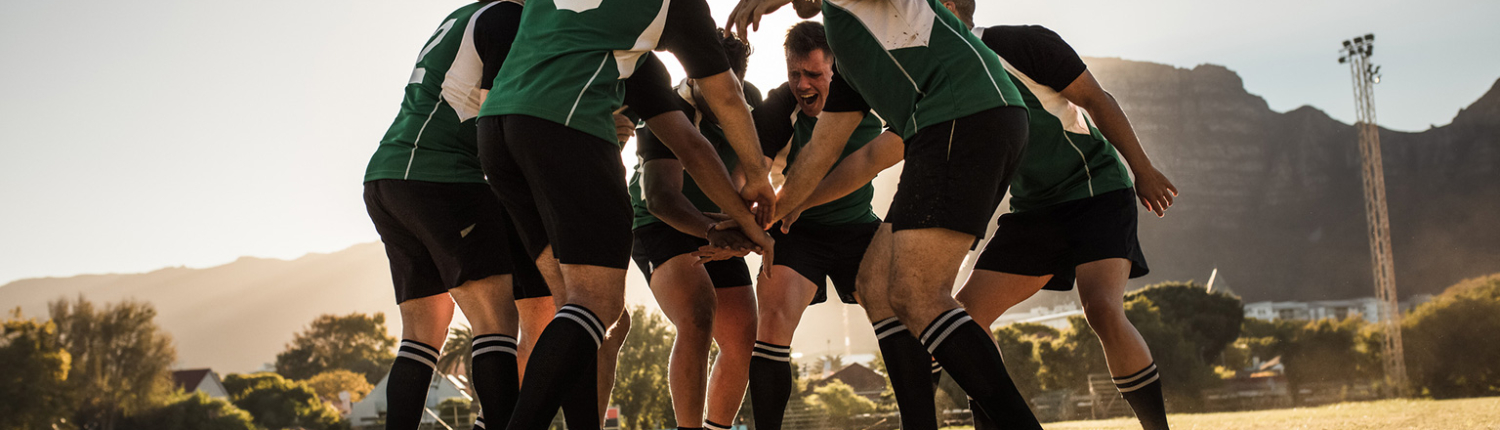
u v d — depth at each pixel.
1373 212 36.28
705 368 2.76
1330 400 37.78
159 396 53.81
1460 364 39.81
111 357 52.53
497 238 2.19
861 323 82.44
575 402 1.96
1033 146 2.55
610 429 14.89
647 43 1.94
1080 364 31.42
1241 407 37.50
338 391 85.75
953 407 16.33
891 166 2.49
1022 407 1.71
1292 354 47.78
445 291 2.36
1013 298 2.68
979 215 1.79
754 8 2.62
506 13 2.21
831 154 2.27
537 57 1.84
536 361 1.64
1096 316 2.47
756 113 3.07
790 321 2.92
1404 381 34.78
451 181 2.16
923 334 1.79
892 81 1.98
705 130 2.94
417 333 2.29
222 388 68.06
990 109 1.81
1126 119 2.44
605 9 1.88
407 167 2.16
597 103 1.82
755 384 2.88
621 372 25.83
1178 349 39.88
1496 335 39.19
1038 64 2.45
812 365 41.22
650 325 26.64
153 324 54.44
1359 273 176.62
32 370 47.81
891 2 1.97
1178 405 38.03
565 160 1.74
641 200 2.97
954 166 1.79
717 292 2.94
